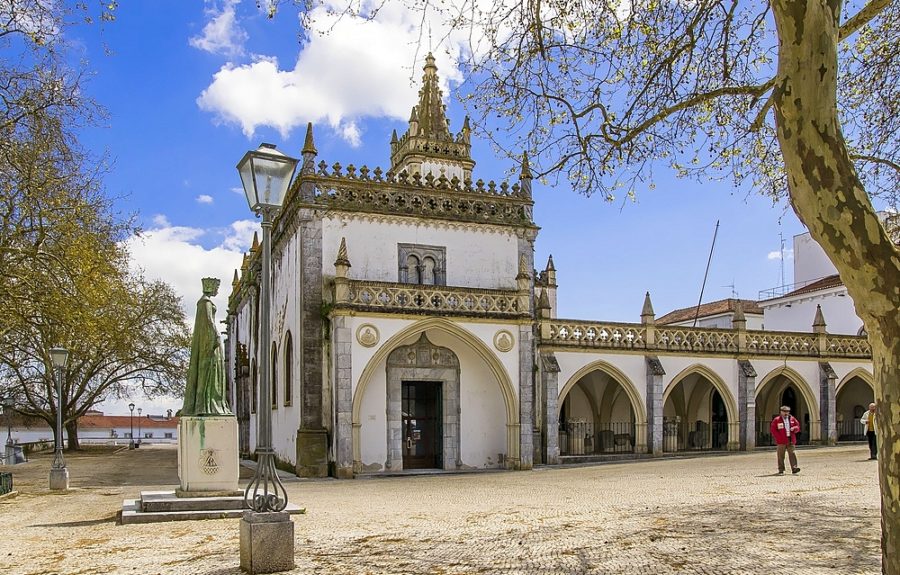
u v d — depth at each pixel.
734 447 33.91
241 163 10.70
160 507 14.80
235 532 12.59
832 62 6.20
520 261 29.05
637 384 32.22
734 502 14.66
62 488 22.16
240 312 48.19
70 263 22.41
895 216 16.00
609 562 9.24
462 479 24.30
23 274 21.47
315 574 9.00
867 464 22.70
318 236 27.78
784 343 35.75
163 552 10.77
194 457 15.70
